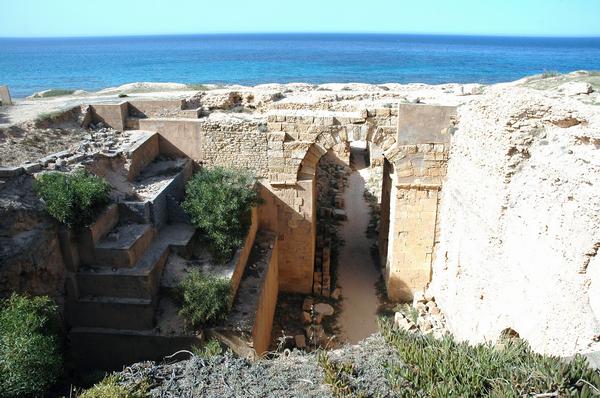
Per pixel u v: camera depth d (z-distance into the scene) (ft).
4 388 32.89
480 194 52.95
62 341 46.21
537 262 41.52
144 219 55.01
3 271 41.83
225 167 71.36
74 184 49.06
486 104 51.44
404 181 67.46
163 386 33.09
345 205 105.09
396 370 30.71
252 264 63.46
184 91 109.91
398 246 70.69
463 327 57.06
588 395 24.86
